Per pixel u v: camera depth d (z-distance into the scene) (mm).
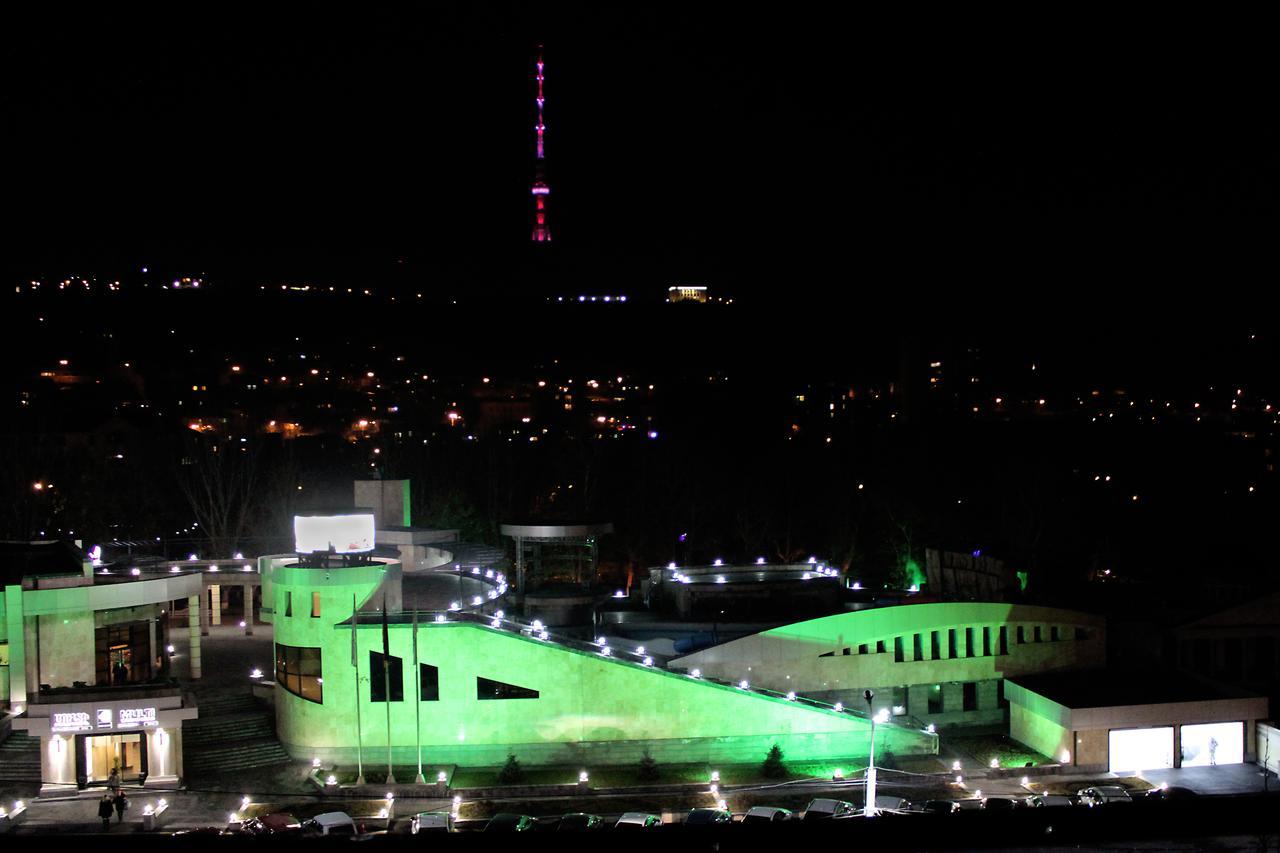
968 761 63156
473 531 108125
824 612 84500
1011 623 70312
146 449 134750
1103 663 71250
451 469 129500
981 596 83375
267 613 76812
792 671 68625
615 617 84062
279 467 123688
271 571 62031
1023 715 66812
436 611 62375
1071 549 112062
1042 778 60594
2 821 50781
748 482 126750
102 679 63531
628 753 61625
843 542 116438
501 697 61562
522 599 78625
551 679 61469
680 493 126438
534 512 133625
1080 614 71125
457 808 54375
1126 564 112250
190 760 58125
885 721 63969
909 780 59562
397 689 60906
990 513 124188
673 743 61906
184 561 81125
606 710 61656
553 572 105000
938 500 126250
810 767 61562
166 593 64750
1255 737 63312
